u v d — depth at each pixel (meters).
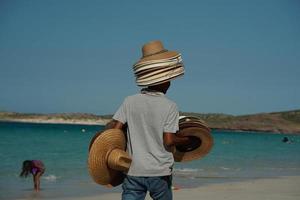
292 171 20.75
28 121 182.88
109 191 12.47
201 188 12.61
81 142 45.88
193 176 16.98
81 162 23.53
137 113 3.99
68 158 26.27
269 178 16.81
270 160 28.98
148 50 4.03
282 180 15.62
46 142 44.19
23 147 36.16
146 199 9.49
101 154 3.97
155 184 3.89
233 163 25.44
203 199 10.20
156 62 3.95
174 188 12.37
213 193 11.34
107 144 3.97
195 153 4.46
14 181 14.97
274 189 12.36
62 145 40.06
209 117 158.50
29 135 59.50
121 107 4.12
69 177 16.50
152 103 3.97
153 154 3.90
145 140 3.94
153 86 4.06
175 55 4.02
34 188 12.86
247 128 149.25
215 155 33.66
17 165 21.81
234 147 50.25
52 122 183.38
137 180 3.90
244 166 23.47
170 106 3.97
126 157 3.89
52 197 11.30
